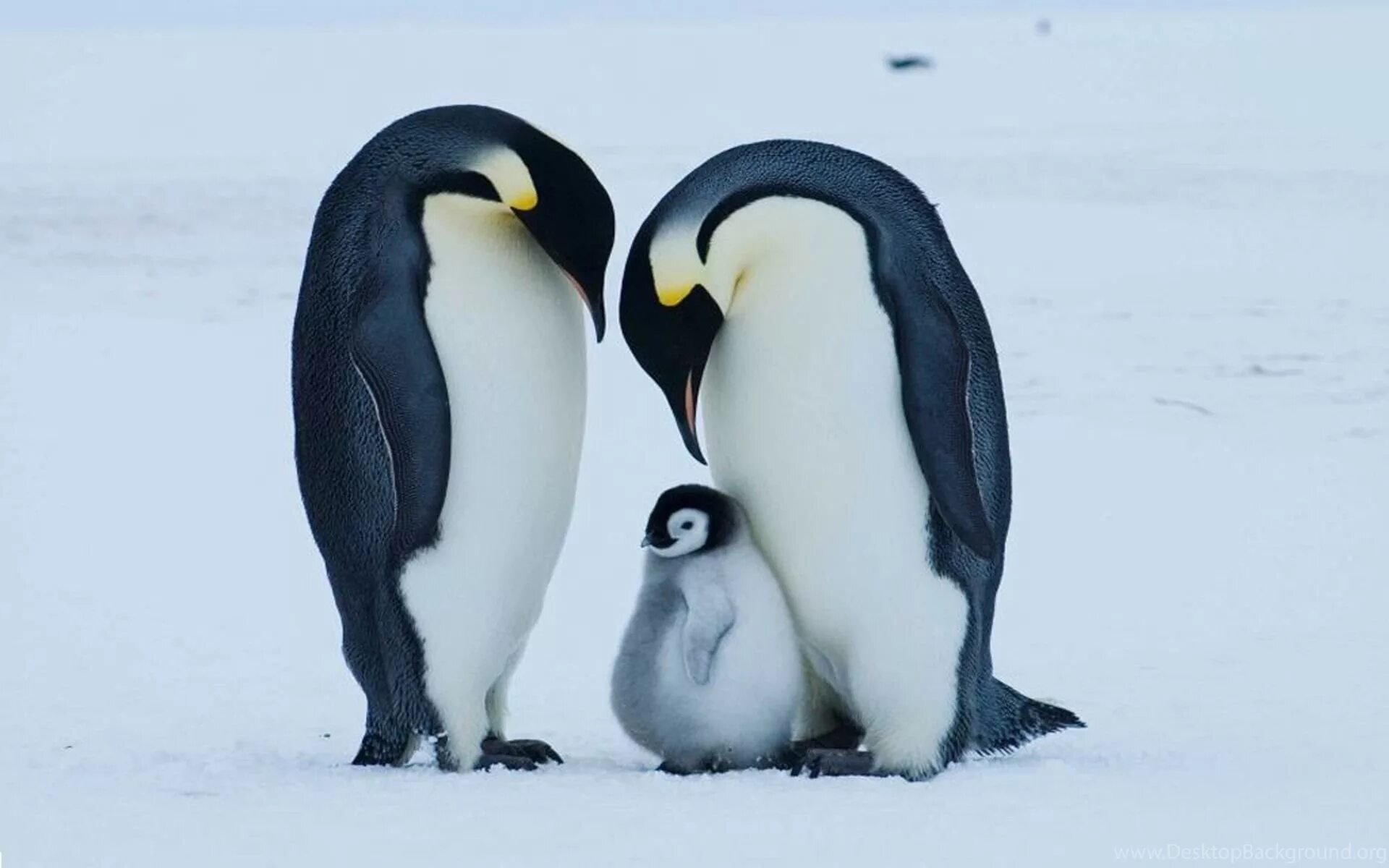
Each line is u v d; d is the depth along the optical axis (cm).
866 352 1134
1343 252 4944
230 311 4309
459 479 1152
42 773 1186
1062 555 2108
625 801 1038
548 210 1144
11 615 1892
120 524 2356
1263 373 3331
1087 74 14438
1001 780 1115
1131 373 3356
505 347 1151
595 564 2080
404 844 943
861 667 1177
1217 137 8556
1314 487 2447
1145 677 1562
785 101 11719
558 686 1583
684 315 1153
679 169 6856
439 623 1167
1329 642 1681
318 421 1180
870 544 1150
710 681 1131
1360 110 10281
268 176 7144
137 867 915
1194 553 2102
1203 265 4753
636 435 2883
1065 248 5103
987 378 1191
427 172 1151
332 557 1198
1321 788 1095
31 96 12388
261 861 919
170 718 1476
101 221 5859
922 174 7056
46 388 3375
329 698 1564
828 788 1084
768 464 1158
